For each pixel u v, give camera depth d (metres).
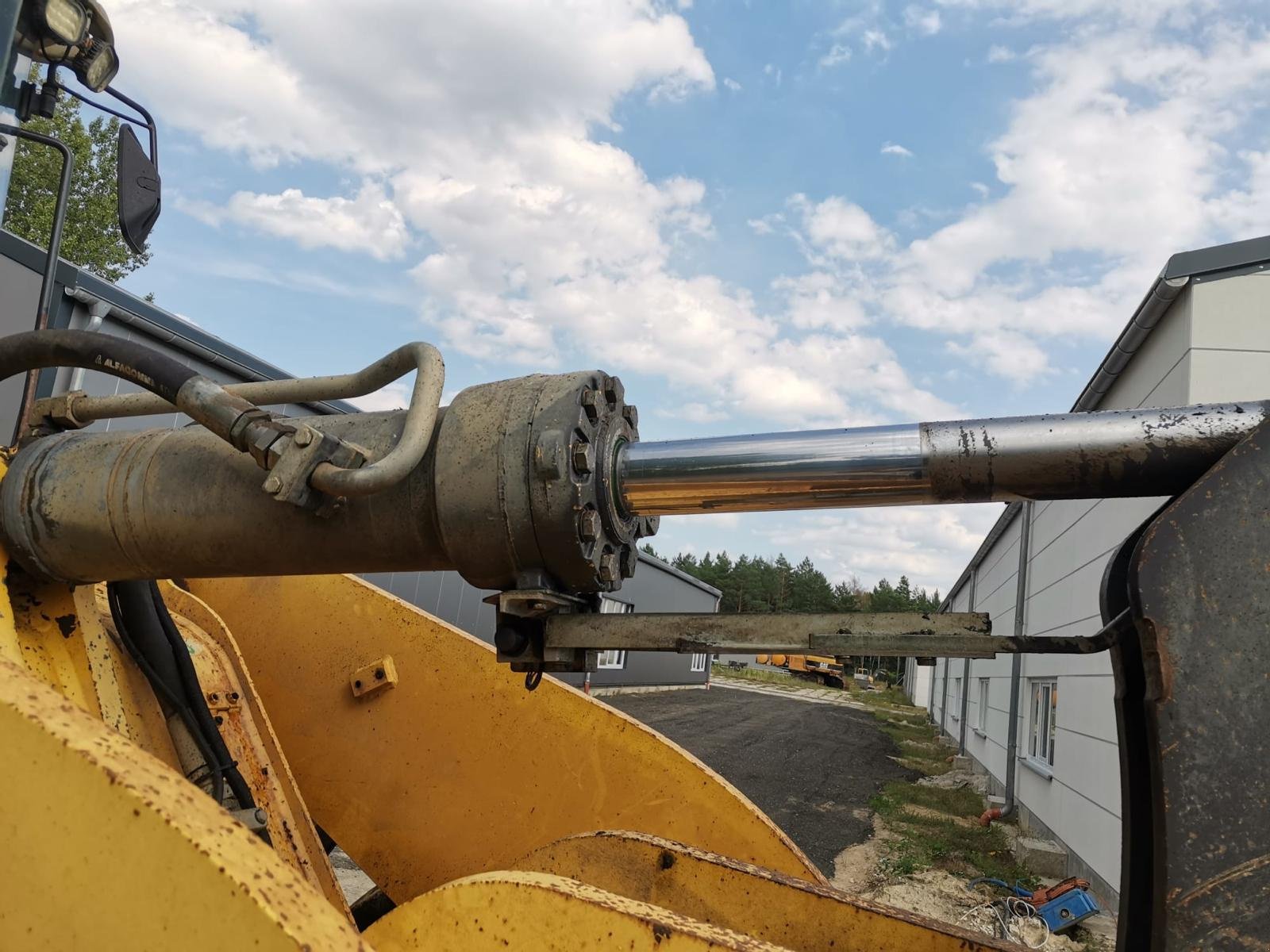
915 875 7.01
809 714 23.25
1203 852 1.02
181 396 1.52
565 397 1.48
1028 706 9.70
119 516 1.63
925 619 1.34
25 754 1.04
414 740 2.50
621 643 1.49
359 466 1.52
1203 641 1.08
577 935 1.25
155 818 0.96
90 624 1.84
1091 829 6.73
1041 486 1.35
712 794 2.21
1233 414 1.27
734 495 1.51
